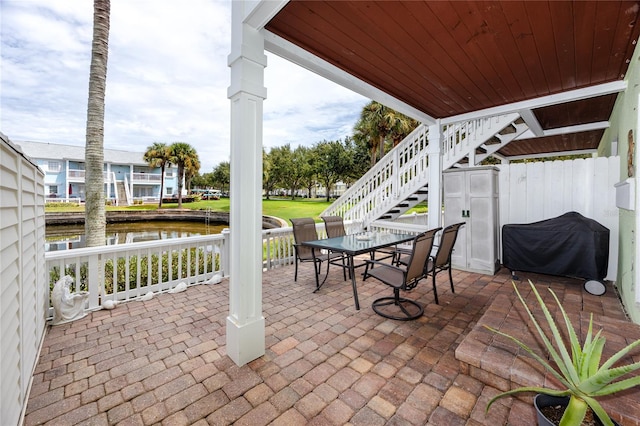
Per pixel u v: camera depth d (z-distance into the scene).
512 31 2.53
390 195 7.15
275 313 3.23
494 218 4.62
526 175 4.86
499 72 3.35
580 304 3.27
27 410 1.78
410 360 2.29
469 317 3.07
